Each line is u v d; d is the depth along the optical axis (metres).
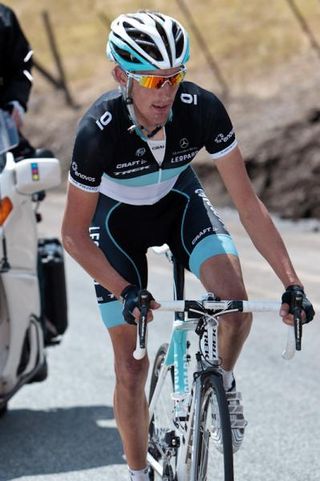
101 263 5.31
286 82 26.11
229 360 5.49
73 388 8.98
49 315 8.29
